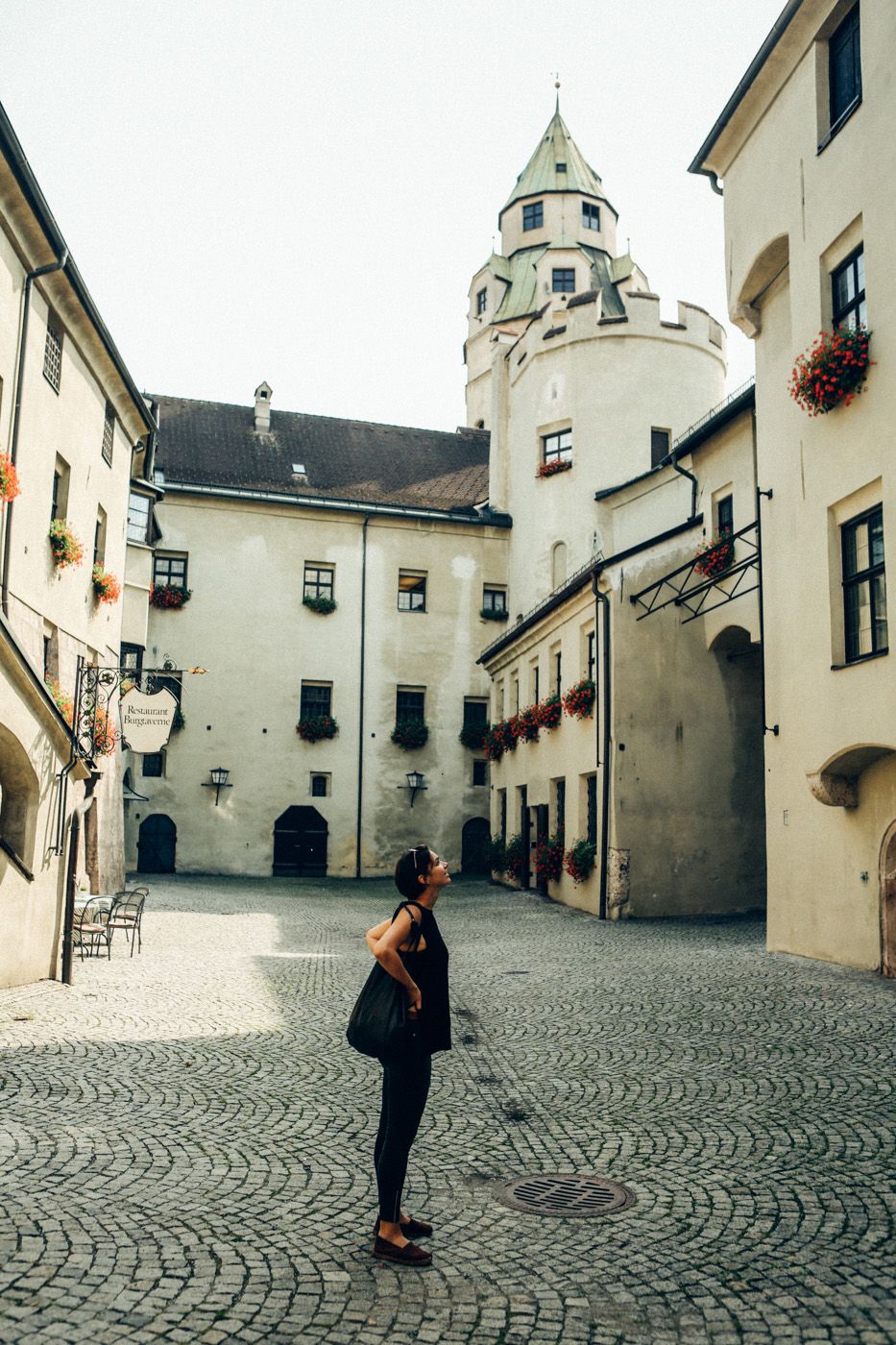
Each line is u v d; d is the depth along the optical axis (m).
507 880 29.92
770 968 14.46
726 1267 4.93
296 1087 8.30
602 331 34.59
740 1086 8.41
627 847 21.72
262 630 36.25
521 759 29.38
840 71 14.28
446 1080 8.70
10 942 11.91
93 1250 4.92
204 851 34.66
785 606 16.09
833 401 13.50
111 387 22.14
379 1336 4.18
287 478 39.25
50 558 18.50
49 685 17.75
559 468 34.91
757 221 16.16
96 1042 9.52
